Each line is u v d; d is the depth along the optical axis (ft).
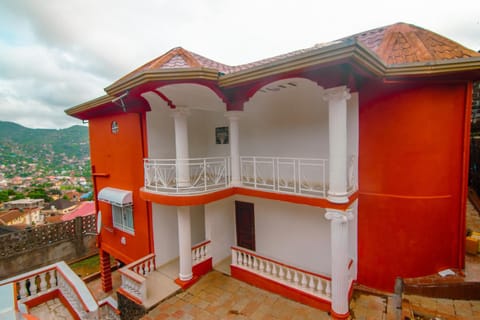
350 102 20.72
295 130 24.66
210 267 26.07
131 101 24.36
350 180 19.83
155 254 26.61
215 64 29.27
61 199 115.65
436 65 16.20
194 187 22.24
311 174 23.99
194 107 23.03
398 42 20.70
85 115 33.17
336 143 16.25
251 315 18.79
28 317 12.50
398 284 17.92
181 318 18.80
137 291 21.36
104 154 31.96
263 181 24.11
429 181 18.60
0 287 15.98
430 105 18.07
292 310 19.10
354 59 13.10
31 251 38.99
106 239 33.76
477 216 27.27
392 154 19.10
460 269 19.51
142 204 26.91
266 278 22.11
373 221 20.21
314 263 23.36
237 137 23.29
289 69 14.92
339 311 17.30
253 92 20.38
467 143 18.57
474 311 16.80
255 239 27.45
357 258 21.21
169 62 21.06
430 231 18.95
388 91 18.85
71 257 43.32
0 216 93.50
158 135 27.07
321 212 22.65
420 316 16.61
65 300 19.45
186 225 22.90
